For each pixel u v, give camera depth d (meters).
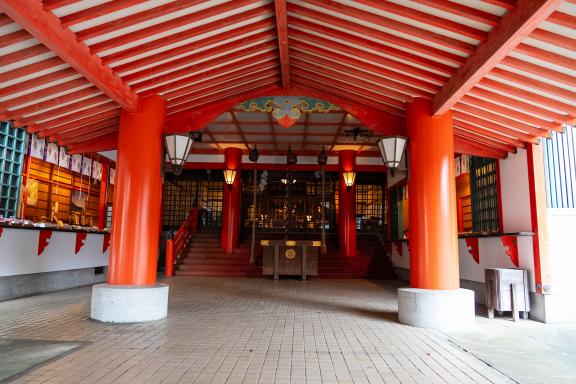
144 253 5.84
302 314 6.30
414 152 5.95
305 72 6.69
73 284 9.42
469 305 5.46
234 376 3.40
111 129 7.04
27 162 9.38
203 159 15.23
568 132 6.29
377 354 4.12
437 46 4.45
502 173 7.12
